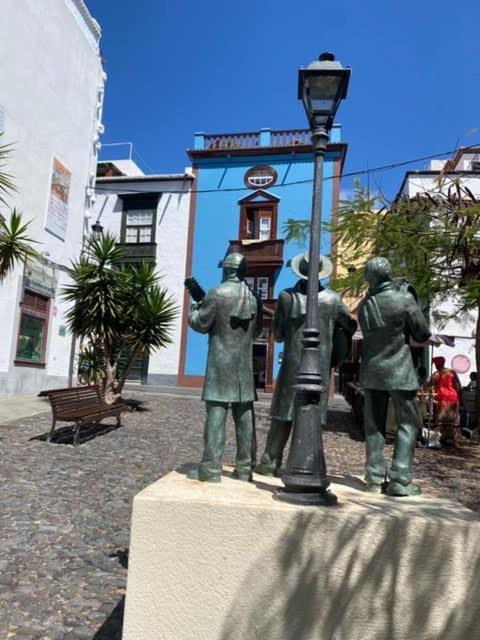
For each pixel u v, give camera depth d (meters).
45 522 4.54
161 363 22.70
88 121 17.33
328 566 2.49
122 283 11.92
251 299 3.29
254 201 22.92
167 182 23.72
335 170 21.95
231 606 2.50
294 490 2.72
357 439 9.76
